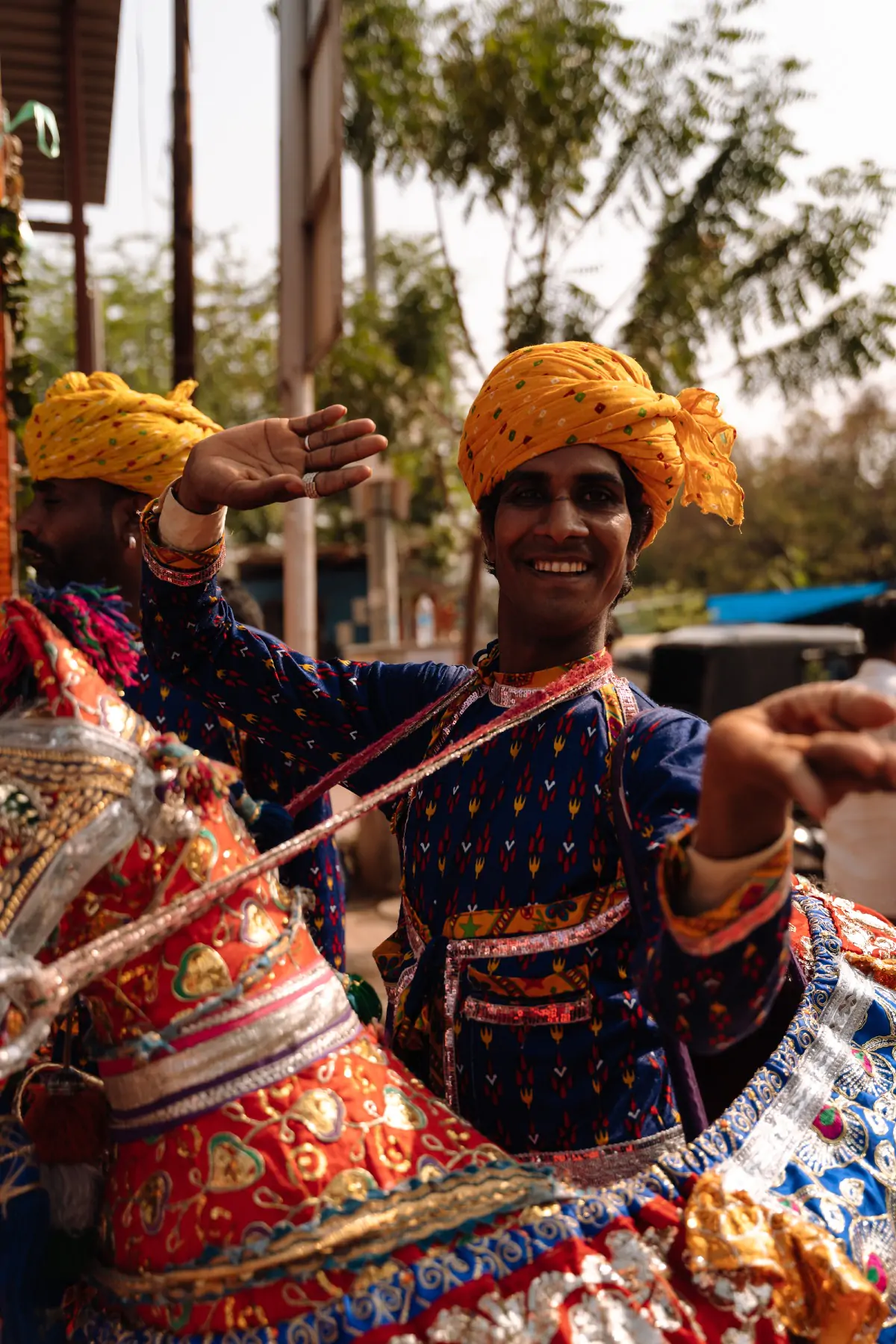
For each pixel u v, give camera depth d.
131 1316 1.46
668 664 11.98
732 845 1.26
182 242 6.05
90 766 1.41
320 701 2.01
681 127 10.77
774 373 11.16
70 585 2.39
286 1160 1.41
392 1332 1.33
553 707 1.77
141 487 2.47
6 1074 1.32
